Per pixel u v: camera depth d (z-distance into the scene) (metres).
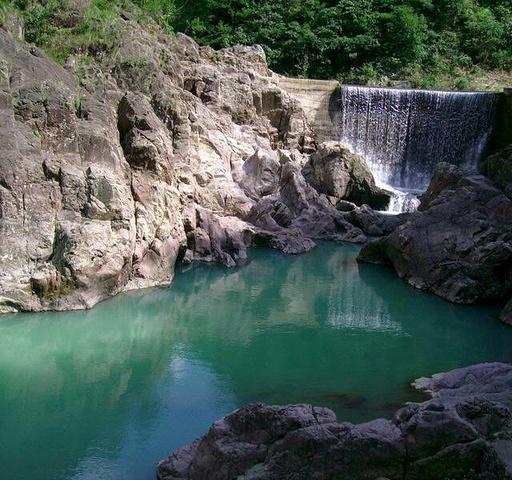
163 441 10.59
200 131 24.73
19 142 16.31
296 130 30.80
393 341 15.52
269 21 41.34
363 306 18.05
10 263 15.53
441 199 21.12
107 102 19.45
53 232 16.02
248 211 24.25
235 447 8.38
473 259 18.72
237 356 14.27
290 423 8.36
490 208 19.86
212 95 28.45
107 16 22.72
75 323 15.48
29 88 17.09
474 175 21.73
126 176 18.31
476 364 13.87
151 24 28.28
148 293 17.95
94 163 17.41
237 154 26.61
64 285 15.84
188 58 29.20
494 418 8.99
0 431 10.76
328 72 41.03
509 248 18.14
